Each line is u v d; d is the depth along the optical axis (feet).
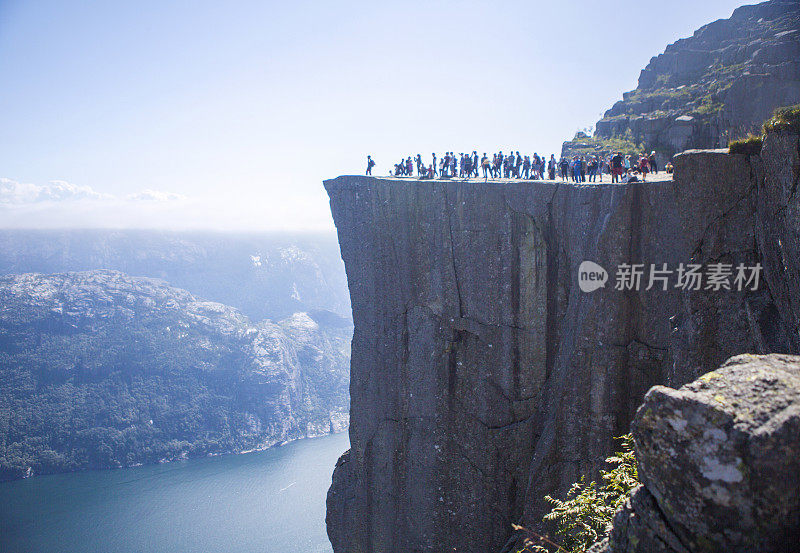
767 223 49.88
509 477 91.97
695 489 19.27
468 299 97.60
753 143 54.44
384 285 111.14
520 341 90.79
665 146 167.02
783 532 17.78
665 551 20.04
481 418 95.66
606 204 73.72
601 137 198.29
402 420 107.76
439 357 101.76
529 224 88.89
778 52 165.48
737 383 20.22
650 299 67.97
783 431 17.94
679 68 214.28
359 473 115.03
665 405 20.48
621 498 33.81
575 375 73.97
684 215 58.85
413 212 105.19
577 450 73.87
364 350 115.34
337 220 119.85
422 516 102.94
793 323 44.55
